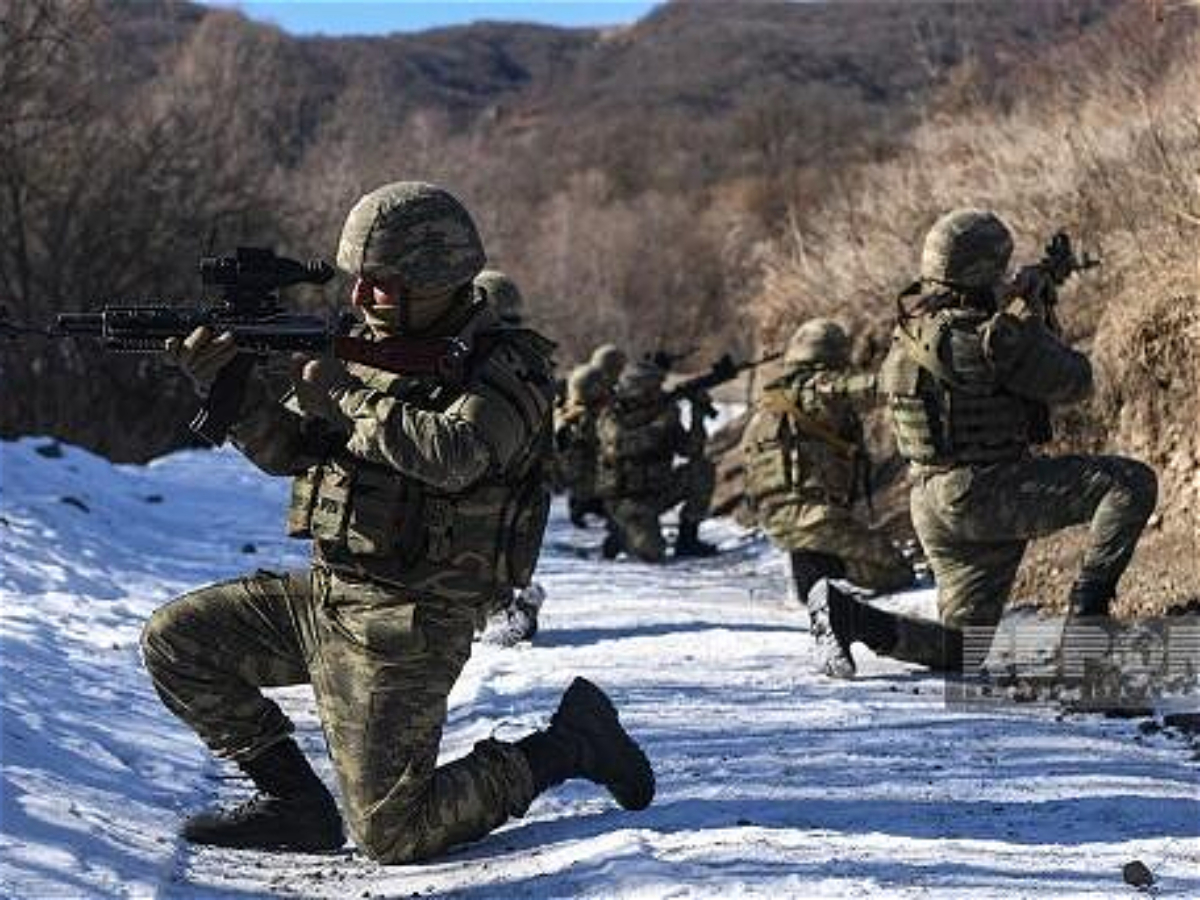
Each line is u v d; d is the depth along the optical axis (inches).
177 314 254.8
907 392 415.5
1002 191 831.7
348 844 286.0
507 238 3179.1
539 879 253.4
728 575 736.3
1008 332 405.1
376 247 257.6
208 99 1900.8
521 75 7362.2
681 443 802.8
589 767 285.1
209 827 278.8
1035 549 552.7
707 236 3363.7
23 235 1332.4
